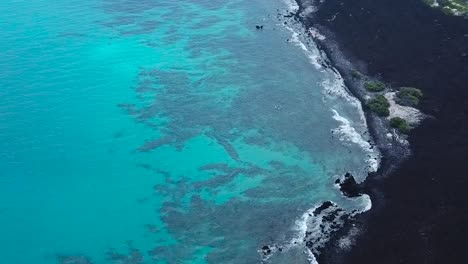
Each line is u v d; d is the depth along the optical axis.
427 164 60.31
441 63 77.62
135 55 87.69
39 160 66.19
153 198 59.78
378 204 55.75
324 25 93.25
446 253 48.69
